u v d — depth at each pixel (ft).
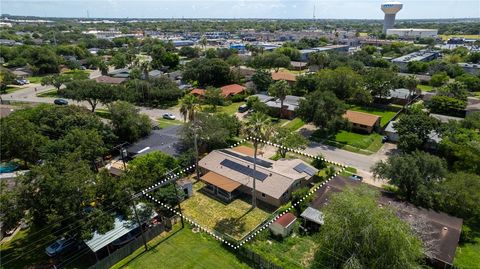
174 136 205.87
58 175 109.09
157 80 318.86
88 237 108.58
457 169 153.79
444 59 467.52
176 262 111.96
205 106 289.33
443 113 252.42
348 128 215.92
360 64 397.39
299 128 239.91
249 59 479.41
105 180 120.16
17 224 108.58
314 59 430.61
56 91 351.87
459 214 126.00
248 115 266.77
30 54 451.94
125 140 201.05
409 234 94.12
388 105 291.99
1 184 114.32
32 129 173.78
